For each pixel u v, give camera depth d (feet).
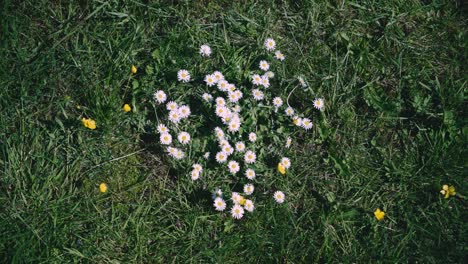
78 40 3.21
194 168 3.03
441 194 3.24
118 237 2.90
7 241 2.76
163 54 3.23
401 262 3.08
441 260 3.10
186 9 3.40
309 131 3.32
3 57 3.04
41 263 2.74
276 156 3.21
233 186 3.10
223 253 2.93
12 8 3.14
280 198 3.08
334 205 3.15
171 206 3.03
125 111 3.10
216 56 3.34
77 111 3.11
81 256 2.81
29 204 2.87
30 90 3.07
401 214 3.22
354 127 3.37
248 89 3.30
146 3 3.37
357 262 3.07
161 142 3.05
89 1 3.26
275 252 3.01
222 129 3.16
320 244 3.08
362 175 3.28
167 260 2.92
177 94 3.21
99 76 3.17
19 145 2.95
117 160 3.07
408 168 3.32
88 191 2.99
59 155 3.00
